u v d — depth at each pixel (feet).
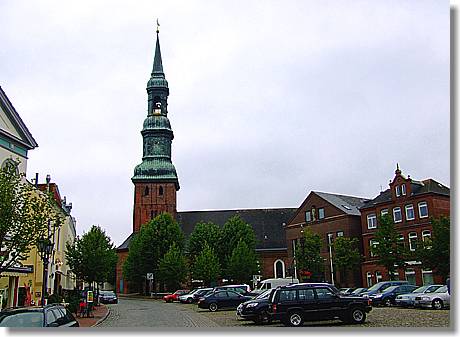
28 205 73.41
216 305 124.47
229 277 228.43
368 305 72.28
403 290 116.16
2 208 69.72
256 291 134.92
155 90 304.30
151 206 291.79
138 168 296.10
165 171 294.25
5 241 72.74
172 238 245.86
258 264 240.12
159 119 300.40
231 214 318.45
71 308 120.26
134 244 252.62
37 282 135.44
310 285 72.02
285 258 289.12
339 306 70.90
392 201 189.78
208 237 248.73
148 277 214.48
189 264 247.91
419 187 185.37
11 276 102.47
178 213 321.73
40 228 72.54
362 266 196.85
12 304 104.06
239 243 231.71
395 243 164.66
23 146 103.19
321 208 225.15
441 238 140.97
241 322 87.92
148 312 127.13
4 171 76.07
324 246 219.61
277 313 70.38
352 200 240.73
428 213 176.35
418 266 171.53
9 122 98.78
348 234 210.38
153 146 298.97
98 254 155.84
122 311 133.49
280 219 311.27
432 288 107.65
